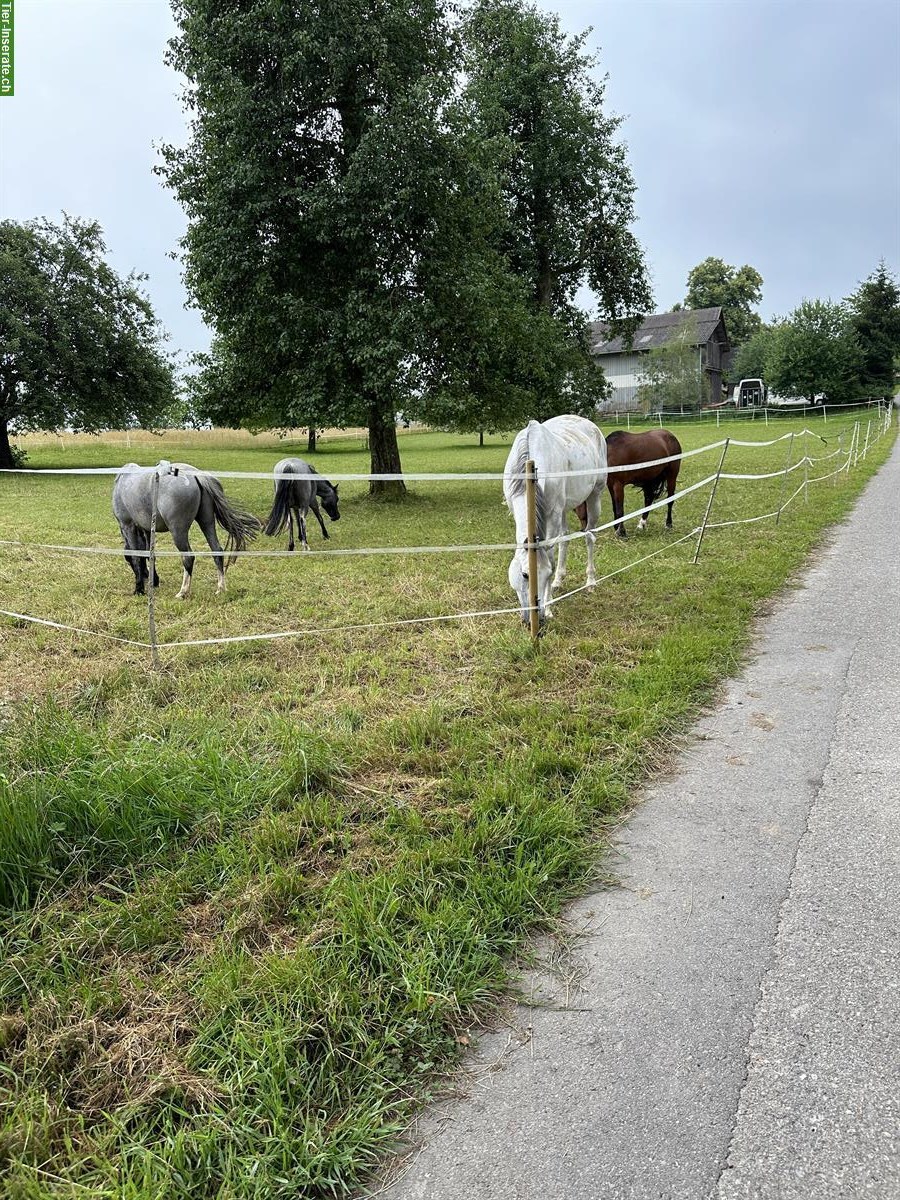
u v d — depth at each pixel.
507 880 2.53
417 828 2.79
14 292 24.62
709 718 3.91
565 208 19.45
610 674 4.38
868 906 2.38
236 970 2.10
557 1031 1.97
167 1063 1.85
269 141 11.61
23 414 25.80
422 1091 1.81
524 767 3.22
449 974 2.10
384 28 11.90
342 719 3.90
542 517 4.88
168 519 6.44
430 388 13.00
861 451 20.53
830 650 4.85
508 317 13.81
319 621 5.95
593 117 18.30
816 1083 1.77
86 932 2.34
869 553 7.76
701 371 46.97
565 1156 1.62
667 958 2.21
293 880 2.51
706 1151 1.61
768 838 2.80
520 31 17.27
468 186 12.34
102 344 26.64
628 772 3.30
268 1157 1.60
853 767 3.29
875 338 47.09
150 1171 1.57
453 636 5.36
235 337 13.24
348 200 11.44
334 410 12.16
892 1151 1.59
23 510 14.23
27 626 5.96
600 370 20.62
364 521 11.95
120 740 3.59
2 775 2.79
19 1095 1.79
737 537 8.81
